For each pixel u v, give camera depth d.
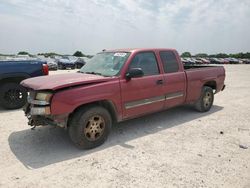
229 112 6.62
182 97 5.70
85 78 4.09
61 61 29.20
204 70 6.37
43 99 3.66
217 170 3.32
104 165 3.48
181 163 3.53
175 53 5.64
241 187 2.92
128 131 4.95
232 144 4.26
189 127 5.23
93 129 4.05
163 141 4.40
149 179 3.09
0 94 6.55
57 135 4.70
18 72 6.70
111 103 4.24
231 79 16.36
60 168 3.39
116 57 4.82
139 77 4.66
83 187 2.92
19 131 4.92
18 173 3.25
